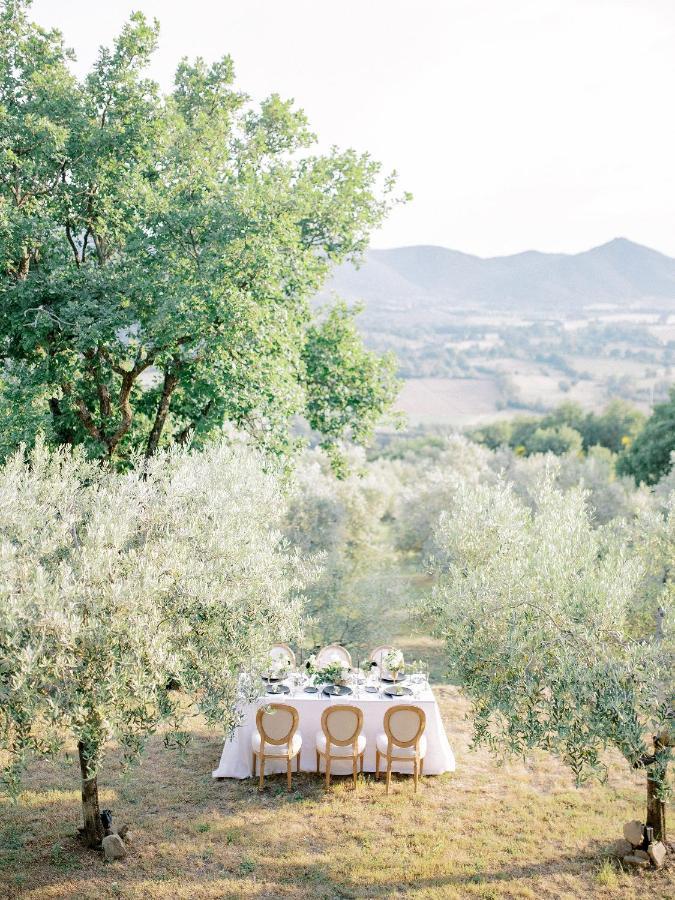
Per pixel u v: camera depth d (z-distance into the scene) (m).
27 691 5.81
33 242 11.84
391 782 10.21
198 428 13.05
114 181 12.70
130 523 7.46
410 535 28.50
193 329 11.35
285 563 8.84
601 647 7.11
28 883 7.64
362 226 15.69
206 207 11.71
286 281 13.20
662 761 6.77
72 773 10.27
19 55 12.67
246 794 9.79
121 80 12.95
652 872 7.82
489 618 7.62
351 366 16.23
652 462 35.72
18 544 6.76
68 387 12.73
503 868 8.02
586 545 8.27
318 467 22.95
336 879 7.83
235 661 7.62
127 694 6.55
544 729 7.12
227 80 14.73
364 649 17.28
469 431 96.38
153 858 8.18
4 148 11.74
